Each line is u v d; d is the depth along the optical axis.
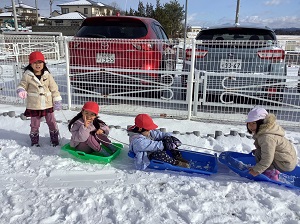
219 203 2.54
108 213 2.41
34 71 3.46
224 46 4.77
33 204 2.50
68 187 2.79
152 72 4.63
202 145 3.79
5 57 8.59
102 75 4.98
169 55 5.21
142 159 3.14
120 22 5.32
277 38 5.39
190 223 2.30
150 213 2.40
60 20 42.06
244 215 2.39
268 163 2.79
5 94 6.07
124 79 4.93
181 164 3.20
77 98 5.49
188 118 4.75
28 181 2.89
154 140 3.44
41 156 3.40
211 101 4.91
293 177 3.11
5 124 4.41
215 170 3.06
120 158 3.45
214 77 4.71
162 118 4.80
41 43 12.85
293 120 4.78
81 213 2.39
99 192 2.68
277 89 4.60
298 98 4.80
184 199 2.59
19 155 3.42
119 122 4.61
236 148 3.70
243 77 4.59
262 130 2.83
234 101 4.91
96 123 3.42
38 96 3.47
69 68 5.05
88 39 4.92
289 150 2.88
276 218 2.38
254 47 4.63
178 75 4.94
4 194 2.65
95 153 3.48
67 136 4.03
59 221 2.31
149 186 2.80
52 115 3.63
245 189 2.76
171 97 4.84
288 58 4.66
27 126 4.35
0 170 3.09
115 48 4.88
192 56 4.44
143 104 5.35
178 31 29.12
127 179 2.96
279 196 2.69
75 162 3.29
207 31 5.51
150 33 5.24
